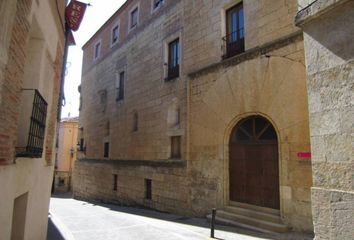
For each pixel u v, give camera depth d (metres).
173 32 12.92
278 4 8.35
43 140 5.26
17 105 3.58
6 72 3.03
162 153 12.67
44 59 5.20
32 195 4.96
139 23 16.19
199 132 10.52
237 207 8.91
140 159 14.37
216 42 10.36
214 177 9.67
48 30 5.29
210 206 9.70
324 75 4.09
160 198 12.34
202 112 10.46
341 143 3.76
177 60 12.73
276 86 8.02
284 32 8.06
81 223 9.75
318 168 4.07
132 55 16.55
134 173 14.75
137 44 16.09
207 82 10.39
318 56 4.21
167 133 12.46
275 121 7.96
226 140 9.52
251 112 8.69
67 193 32.34
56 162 33.91
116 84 18.14
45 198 6.57
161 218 10.46
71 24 8.55
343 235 3.60
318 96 4.16
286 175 7.51
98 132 20.08
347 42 3.81
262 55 8.50
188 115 11.12
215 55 10.34
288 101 7.66
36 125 4.62
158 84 13.60
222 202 9.28
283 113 7.76
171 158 12.21
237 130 9.45
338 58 3.91
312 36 4.34
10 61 3.14
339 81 3.87
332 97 3.95
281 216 7.48
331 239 3.75
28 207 4.71
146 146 13.98
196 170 10.47
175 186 11.48
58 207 15.59
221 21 10.26
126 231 8.38
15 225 4.55
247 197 8.79
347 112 3.72
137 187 14.31
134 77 16.02
